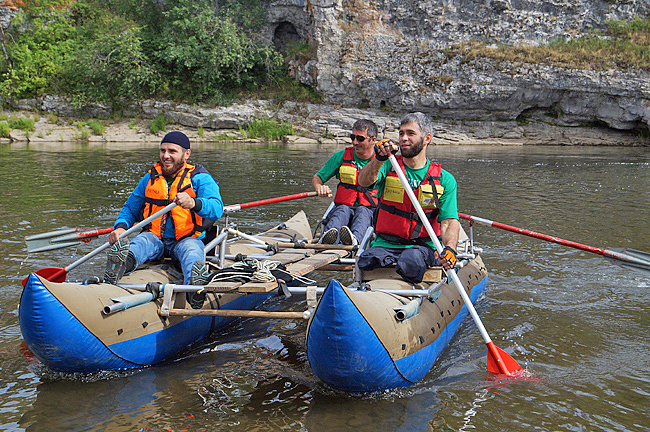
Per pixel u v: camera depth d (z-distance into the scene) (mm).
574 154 17797
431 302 3414
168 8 26359
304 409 2658
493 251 6004
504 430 2471
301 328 3855
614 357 3332
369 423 2512
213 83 24266
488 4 23469
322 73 24234
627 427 2518
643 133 22297
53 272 3652
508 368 3133
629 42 22484
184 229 3719
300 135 23141
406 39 23844
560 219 7445
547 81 21922
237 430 2436
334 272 5266
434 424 2516
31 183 10078
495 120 23500
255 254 4141
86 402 2693
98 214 7379
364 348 2686
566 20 23703
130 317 3102
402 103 23750
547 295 4562
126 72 23438
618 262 4312
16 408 2615
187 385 2920
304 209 8305
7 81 22562
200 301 3494
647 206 8383
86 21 26781
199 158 15508
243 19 26000
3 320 3725
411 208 3506
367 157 5176
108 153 16375
